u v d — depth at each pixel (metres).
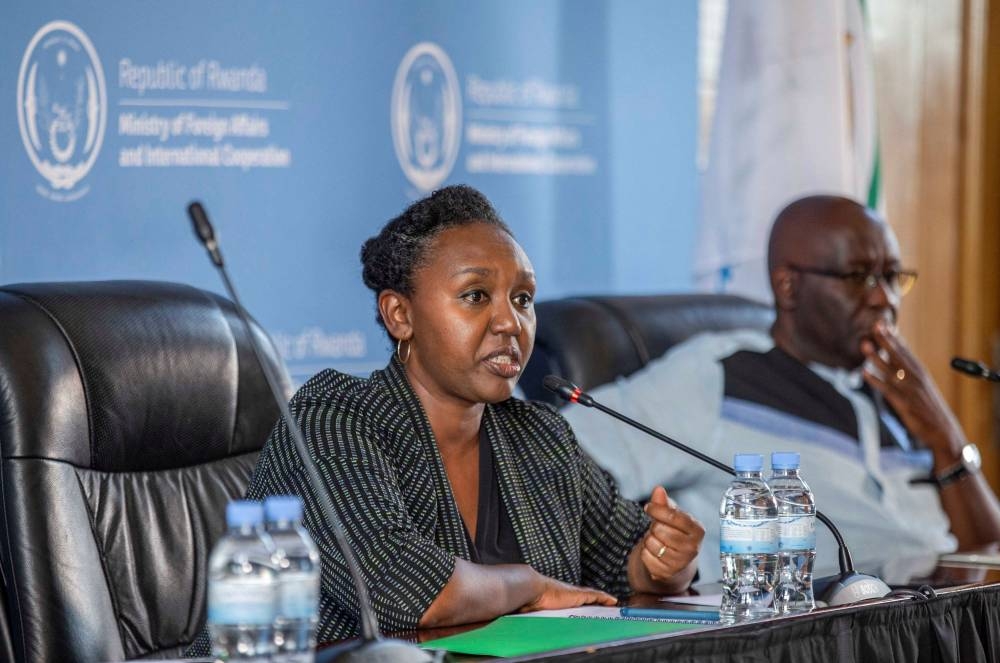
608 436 4.22
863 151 5.77
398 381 2.94
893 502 4.38
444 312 2.84
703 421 4.30
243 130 4.57
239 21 4.55
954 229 7.02
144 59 4.35
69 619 2.80
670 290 5.92
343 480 2.71
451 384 2.87
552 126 5.49
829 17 5.55
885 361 4.44
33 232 4.13
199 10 4.46
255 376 3.36
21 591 2.80
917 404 4.42
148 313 3.18
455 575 2.59
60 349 2.96
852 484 4.32
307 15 4.72
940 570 3.29
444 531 2.86
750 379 4.41
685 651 2.23
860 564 3.46
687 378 4.38
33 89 4.12
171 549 3.09
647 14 5.79
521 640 2.30
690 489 4.29
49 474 2.86
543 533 3.00
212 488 3.22
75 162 4.21
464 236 2.86
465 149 5.21
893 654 2.62
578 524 3.11
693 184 6.01
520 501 3.00
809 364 4.50
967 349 7.06
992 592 2.93
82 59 4.22
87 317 3.05
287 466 2.78
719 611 2.63
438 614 2.55
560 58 5.50
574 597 2.81
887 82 6.76
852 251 4.39
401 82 5.00
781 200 5.62
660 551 3.06
